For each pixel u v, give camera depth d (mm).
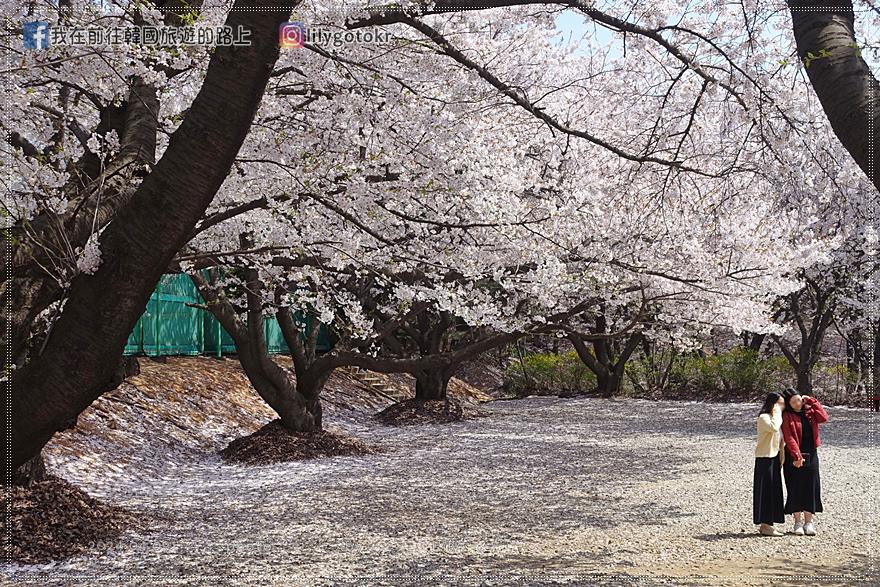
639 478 12156
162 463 12352
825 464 13469
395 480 11773
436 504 10016
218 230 11109
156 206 5375
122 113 7414
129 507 9297
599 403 26750
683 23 7945
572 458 14305
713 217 9039
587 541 8086
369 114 8578
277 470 12539
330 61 8242
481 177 9922
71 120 7609
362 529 8602
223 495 10422
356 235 10086
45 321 8195
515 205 10648
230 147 5309
